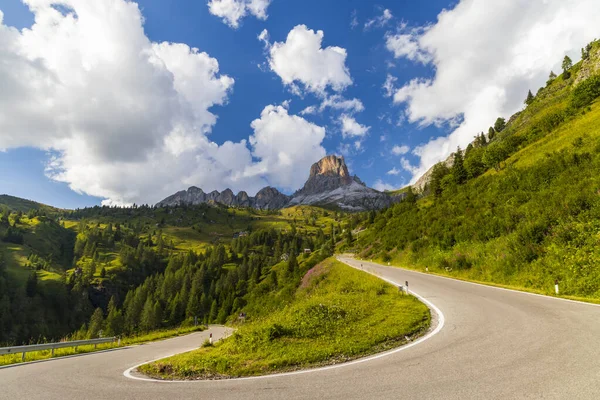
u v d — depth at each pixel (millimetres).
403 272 34094
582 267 18031
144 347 21703
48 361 14578
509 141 64875
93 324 97375
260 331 11758
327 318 13141
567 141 44281
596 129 40594
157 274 154000
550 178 33438
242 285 103562
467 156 82125
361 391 6074
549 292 17578
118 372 10391
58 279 138250
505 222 30031
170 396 6809
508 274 23312
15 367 12594
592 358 6801
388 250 53062
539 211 27344
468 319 11930
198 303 111062
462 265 29625
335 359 8656
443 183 70938
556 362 6727
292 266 78188
